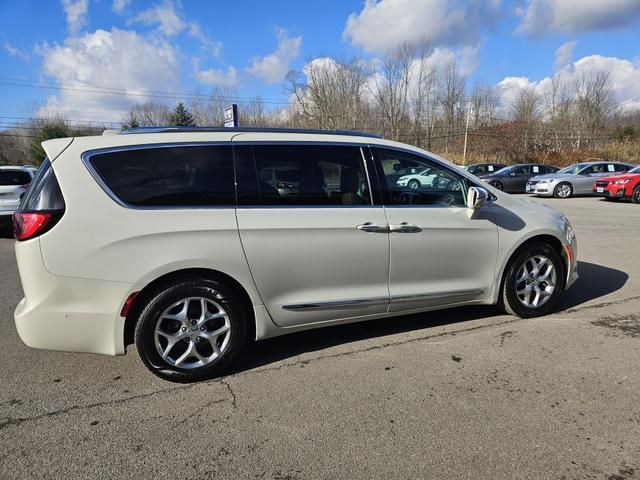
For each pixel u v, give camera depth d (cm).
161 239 289
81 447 239
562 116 5488
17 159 6206
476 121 5500
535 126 4541
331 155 340
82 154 288
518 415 264
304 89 5409
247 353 355
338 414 268
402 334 386
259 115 5650
